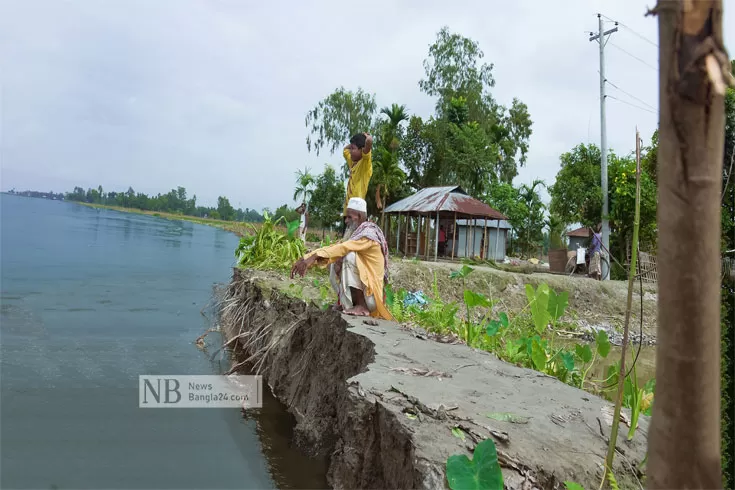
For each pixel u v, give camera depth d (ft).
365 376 11.45
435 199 70.23
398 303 21.84
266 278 30.12
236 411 17.85
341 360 15.60
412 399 9.93
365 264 18.62
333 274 19.88
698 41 3.01
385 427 9.42
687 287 3.17
